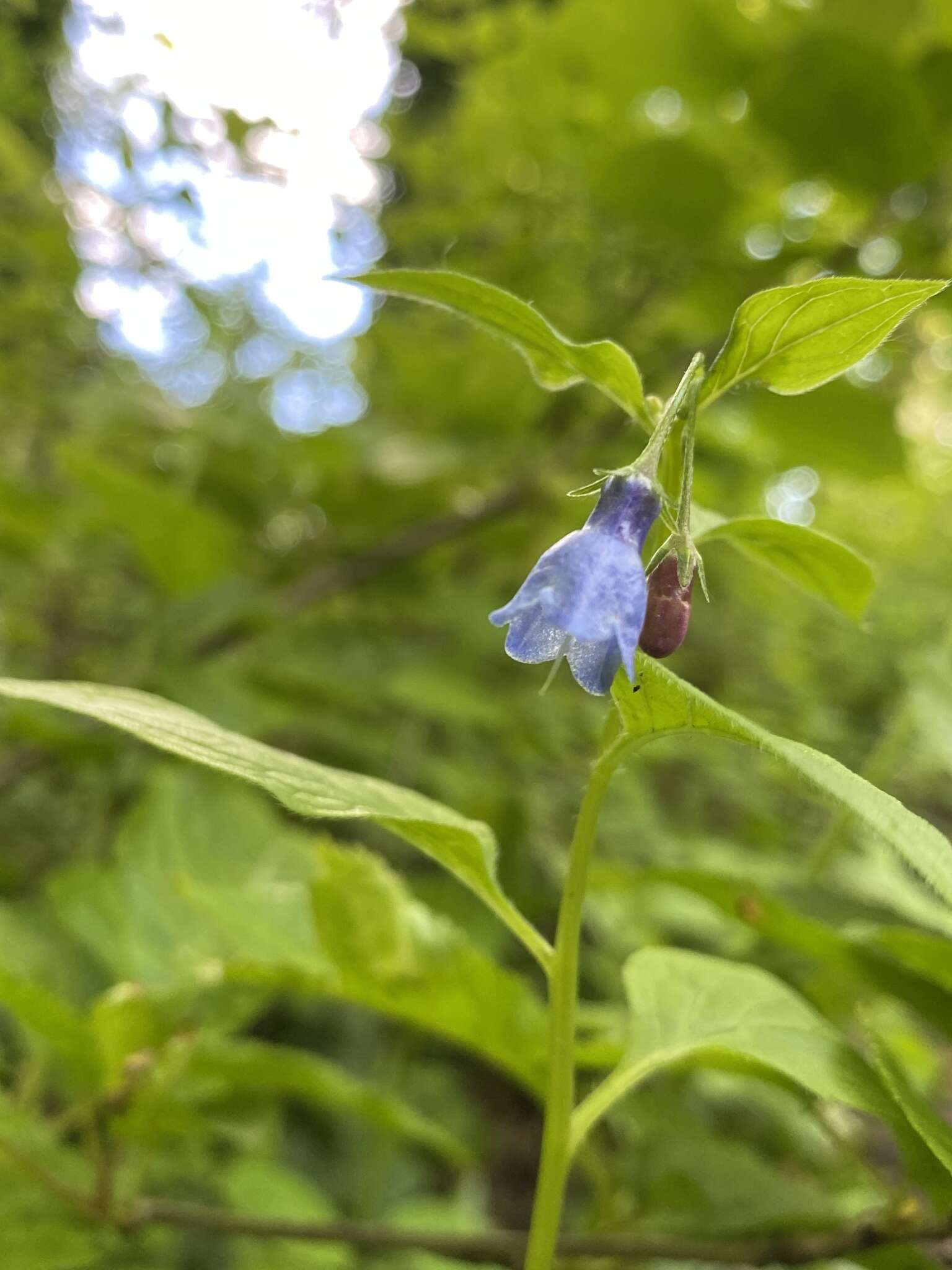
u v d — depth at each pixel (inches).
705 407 2.7
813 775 1.9
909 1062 5.8
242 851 5.4
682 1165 4.1
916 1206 3.3
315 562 9.0
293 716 7.6
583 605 2.2
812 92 7.1
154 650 7.8
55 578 9.2
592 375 2.8
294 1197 5.5
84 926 4.9
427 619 8.8
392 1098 5.0
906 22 7.4
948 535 15.1
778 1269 4.1
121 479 7.5
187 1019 4.4
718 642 11.2
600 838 7.9
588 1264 3.8
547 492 8.4
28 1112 4.2
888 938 3.5
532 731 8.4
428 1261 5.6
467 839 2.6
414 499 8.9
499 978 3.7
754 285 8.0
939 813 11.5
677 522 2.5
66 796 8.0
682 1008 3.3
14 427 9.9
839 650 12.6
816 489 13.2
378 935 3.7
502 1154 8.2
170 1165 4.8
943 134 7.3
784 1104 5.9
